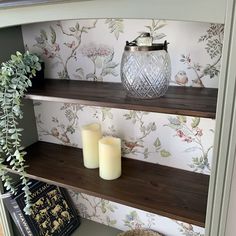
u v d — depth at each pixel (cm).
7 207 109
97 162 101
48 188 119
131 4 61
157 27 85
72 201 128
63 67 105
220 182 64
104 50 95
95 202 122
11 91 86
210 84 84
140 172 97
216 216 68
